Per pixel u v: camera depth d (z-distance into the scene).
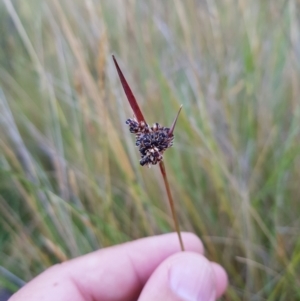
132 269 0.11
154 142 0.07
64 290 0.10
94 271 0.11
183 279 0.08
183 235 0.12
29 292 0.10
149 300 0.08
